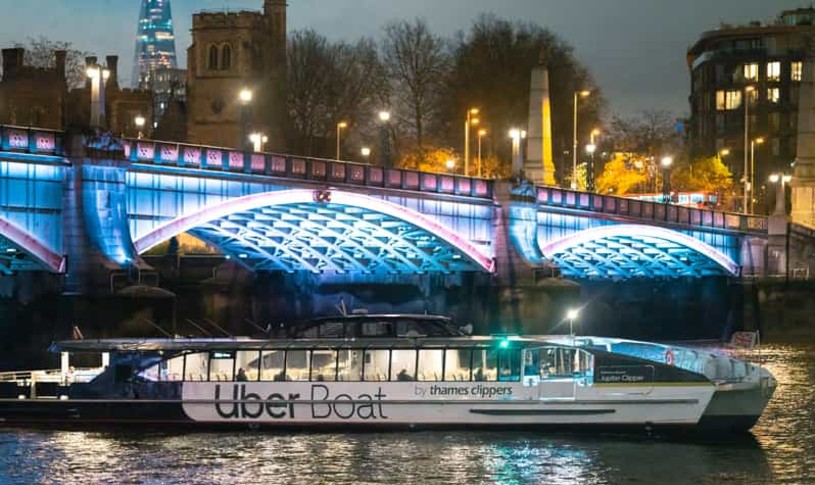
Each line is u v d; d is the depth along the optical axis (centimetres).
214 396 8456
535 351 8469
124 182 10350
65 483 7331
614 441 8344
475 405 8456
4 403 8500
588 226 14612
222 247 13175
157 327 9988
